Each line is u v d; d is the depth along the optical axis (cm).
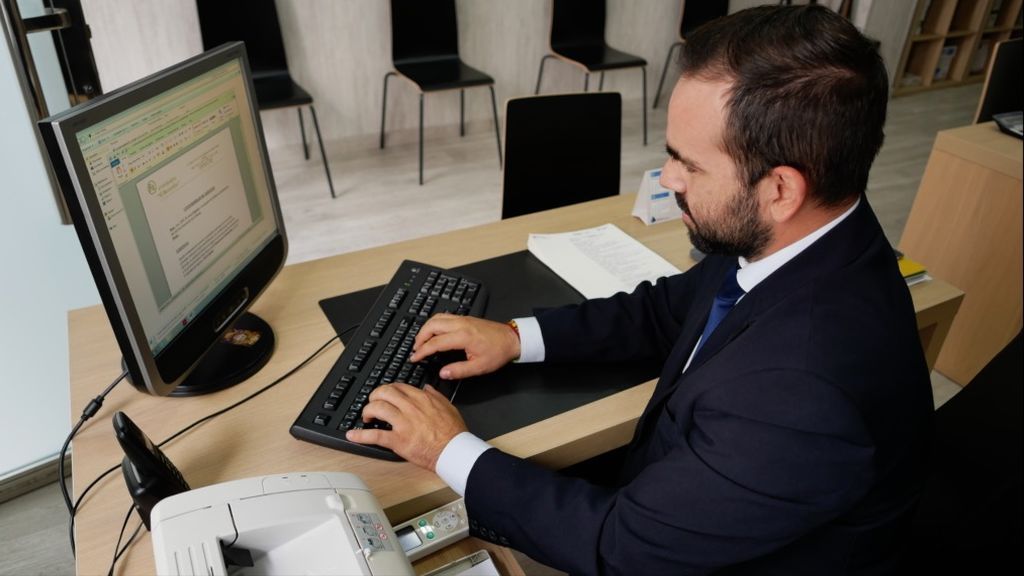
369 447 85
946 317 128
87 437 88
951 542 95
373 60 346
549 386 100
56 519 165
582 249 133
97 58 286
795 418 63
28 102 125
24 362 162
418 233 292
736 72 62
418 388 93
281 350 104
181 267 89
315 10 322
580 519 76
